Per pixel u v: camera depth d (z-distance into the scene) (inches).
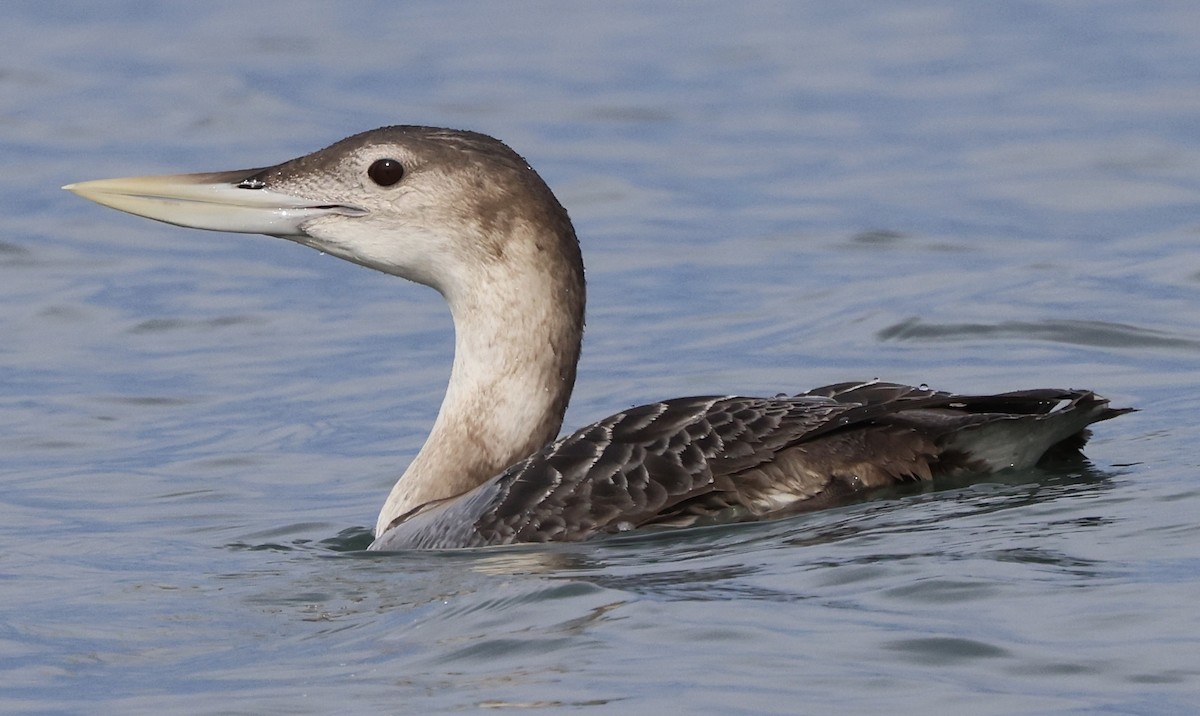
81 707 343.9
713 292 800.9
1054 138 1092.5
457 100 1286.9
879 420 422.0
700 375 665.0
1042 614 345.1
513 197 454.6
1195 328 663.8
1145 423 526.3
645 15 1626.5
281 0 1728.6
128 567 458.3
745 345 703.7
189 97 1283.2
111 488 558.3
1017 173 1009.5
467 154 455.2
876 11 1605.6
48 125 1193.4
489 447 462.6
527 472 429.7
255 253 894.4
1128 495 412.2
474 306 461.1
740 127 1186.0
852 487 417.4
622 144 1143.6
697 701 317.4
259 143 1141.7
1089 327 673.0
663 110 1246.3
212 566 454.0
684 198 1002.1
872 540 389.4
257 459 590.6
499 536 421.1
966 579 361.1
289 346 738.2
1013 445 426.6
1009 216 917.2
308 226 459.8
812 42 1481.3
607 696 322.7
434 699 329.4
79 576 450.0
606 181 1042.7
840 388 456.1
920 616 347.3
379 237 457.4
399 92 1314.0
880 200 970.7
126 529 508.7
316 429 626.5
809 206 967.6
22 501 544.7
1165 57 1339.8
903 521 400.5
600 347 722.2
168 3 1705.2
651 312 774.5
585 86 1330.0
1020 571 365.1
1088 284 740.7
